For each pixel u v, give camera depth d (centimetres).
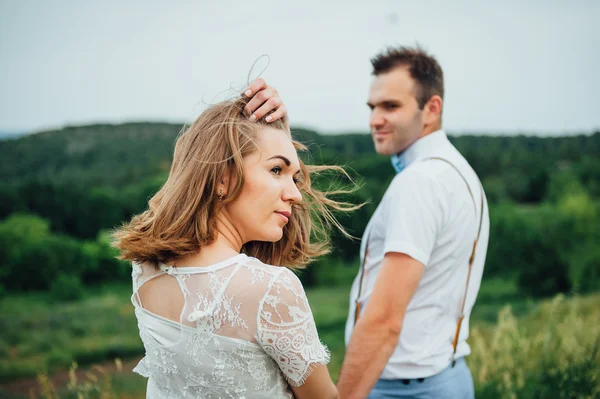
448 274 201
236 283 119
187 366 122
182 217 124
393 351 191
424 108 226
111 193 4766
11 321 2611
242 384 120
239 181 127
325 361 125
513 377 357
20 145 5597
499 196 4291
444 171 203
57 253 4331
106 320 2697
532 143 4509
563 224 3372
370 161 3991
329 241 166
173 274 125
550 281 2994
